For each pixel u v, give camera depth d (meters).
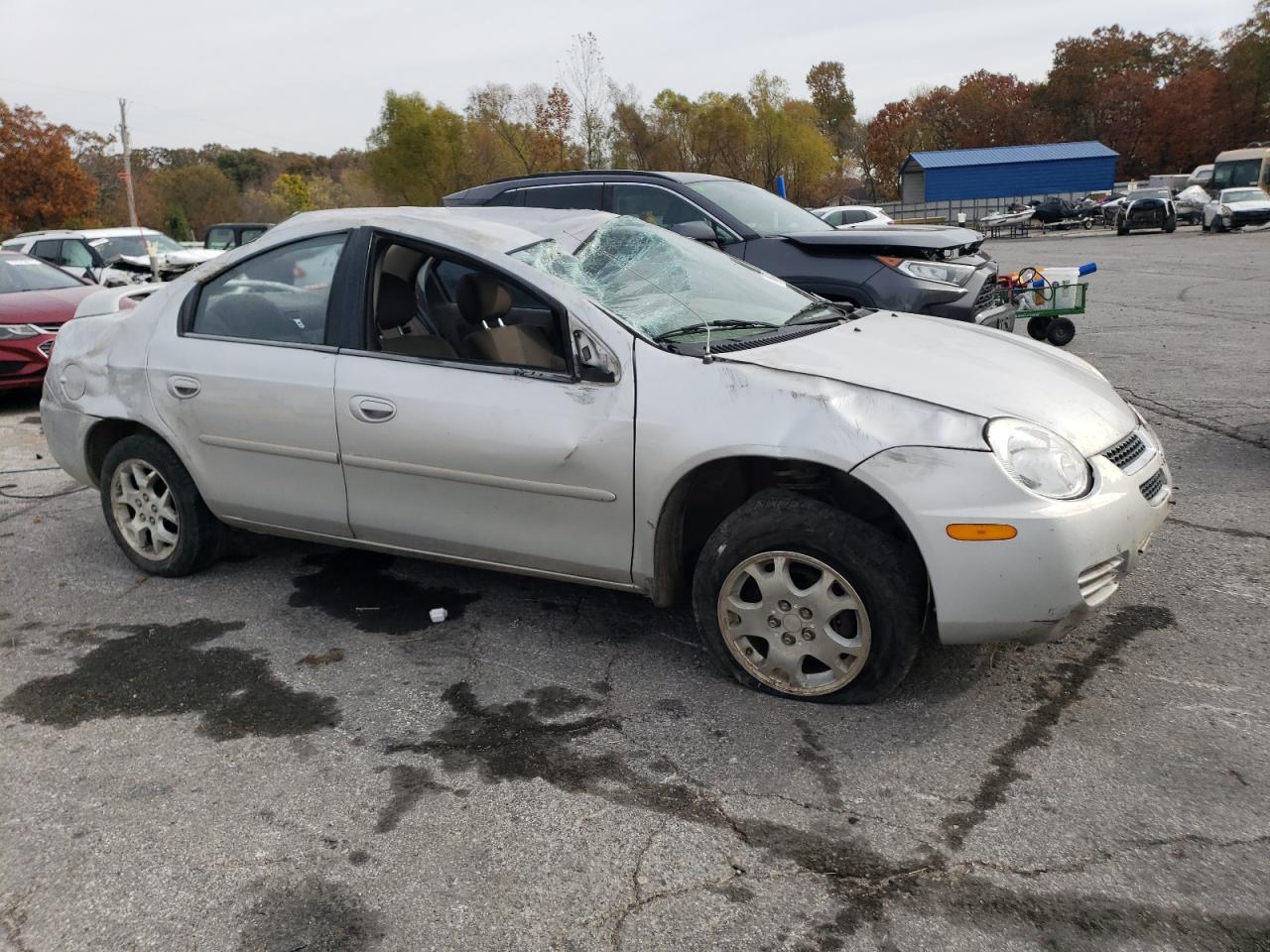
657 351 3.33
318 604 4.23
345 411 3.75
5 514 5.66
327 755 3.08
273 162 103.38
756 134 53.16
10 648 3.91
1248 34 67.38
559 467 3.40
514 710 3.31
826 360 3.34
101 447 4.66
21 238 18.80
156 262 16.08
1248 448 5.99
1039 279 9.84
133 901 2.45
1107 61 77.06
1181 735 3.01
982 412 3.07
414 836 2.66
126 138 55.28
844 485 3.27
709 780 2.87
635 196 7.92
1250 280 15.89
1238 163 37.16
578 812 2.75
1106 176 48.59
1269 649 3.52
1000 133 78.88
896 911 2.33
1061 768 2.87
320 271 3.93
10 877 2.55
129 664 3.73
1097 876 2.42
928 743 3.02
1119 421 3.40
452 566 4.62
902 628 3.07
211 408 4.07
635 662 3.62
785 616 3.23
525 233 3.88
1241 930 2.23
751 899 2.38
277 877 2.52
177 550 4.45
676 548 3.46
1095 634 3.69
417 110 50.53
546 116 38.12
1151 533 3.26
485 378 3.54
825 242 7.25
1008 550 2.90
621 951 2.24
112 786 2.94
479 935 2.30
